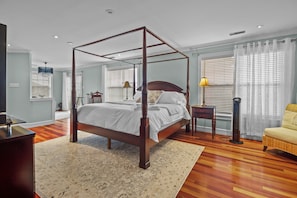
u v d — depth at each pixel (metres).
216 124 3.97
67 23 2.81
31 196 1.32
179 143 3.22
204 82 3.72
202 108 3.67
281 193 1.65
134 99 4.30
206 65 4.14
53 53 5.03
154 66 4.93
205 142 3.29
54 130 4.26
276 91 3.18
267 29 3.04
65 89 8.84
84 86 7.43
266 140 2.77
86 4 2.19
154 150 2.84
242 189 1.72
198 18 2.60
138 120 2.37
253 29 3.04
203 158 2.51
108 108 2.84
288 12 2.39
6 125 1.42
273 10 2.33
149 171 2.08
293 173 2.05
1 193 1.17
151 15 2.51
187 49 4.32
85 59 5.91
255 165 2.27
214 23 2.79
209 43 3.90
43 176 1.93
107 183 1.79
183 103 3.84
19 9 2.31
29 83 4.67
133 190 1.67
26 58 4.64
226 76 3.88
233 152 2.76
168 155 2.61
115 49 4.46
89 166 2.20
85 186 1.73
